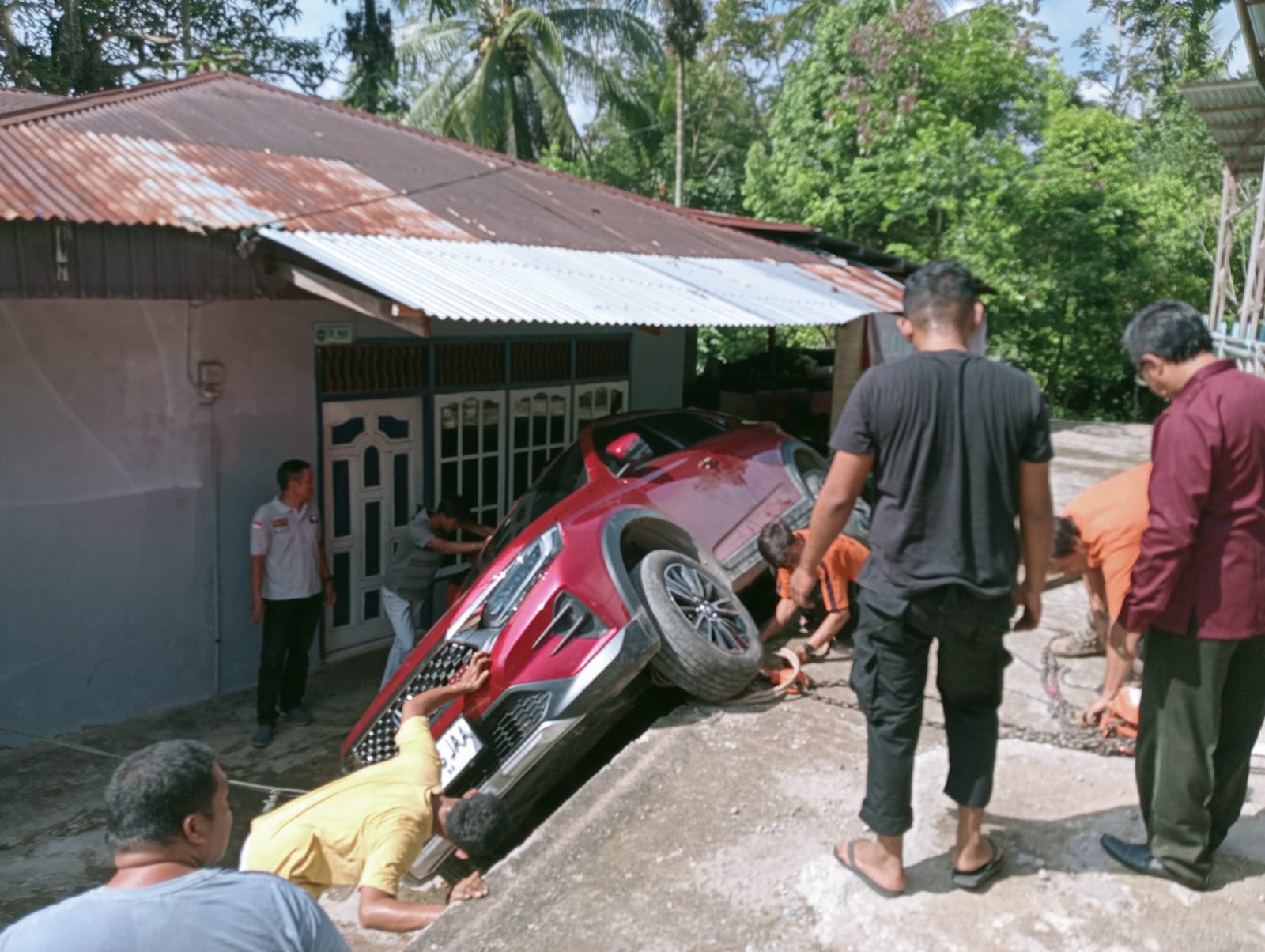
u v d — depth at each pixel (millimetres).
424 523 6680
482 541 7387
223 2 17969
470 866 4262
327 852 2939
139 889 1633
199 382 6398
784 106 18000
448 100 20609
